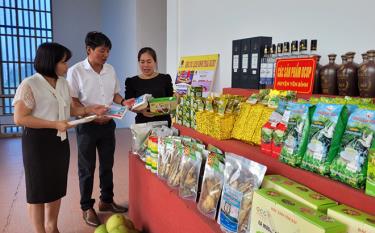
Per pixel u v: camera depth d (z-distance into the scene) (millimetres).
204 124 1898
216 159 1476
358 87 1490
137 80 3084
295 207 1033
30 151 2119
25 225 2854
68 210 3158
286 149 1298
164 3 7543
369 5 1938
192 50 4168
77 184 3854
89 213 2877
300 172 1221
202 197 1507
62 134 2232
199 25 3951
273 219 1072
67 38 9531
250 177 1275
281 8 2613
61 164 2260
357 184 1016
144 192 2191
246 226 1221
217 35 3578
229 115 1767
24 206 3262
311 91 1661
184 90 3896
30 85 2041
